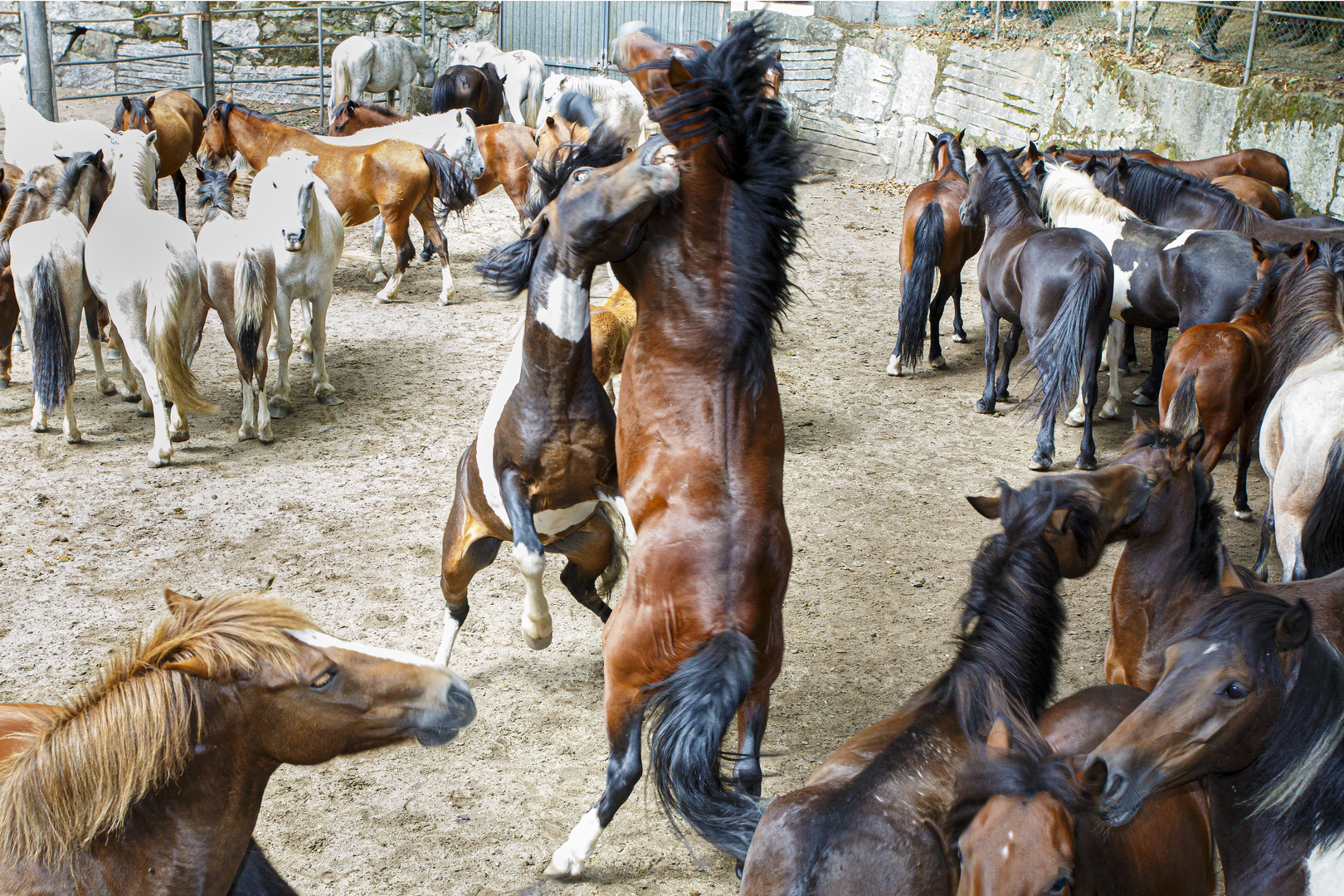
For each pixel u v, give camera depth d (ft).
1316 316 18.06
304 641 7.56
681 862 13.09
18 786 7.07
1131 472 10.46
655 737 10.09
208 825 7.44
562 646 17.76
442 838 13.26
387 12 66.18
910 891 7.19
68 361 23.53
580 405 13.30
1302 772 8.20
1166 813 9.06
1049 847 6.72
